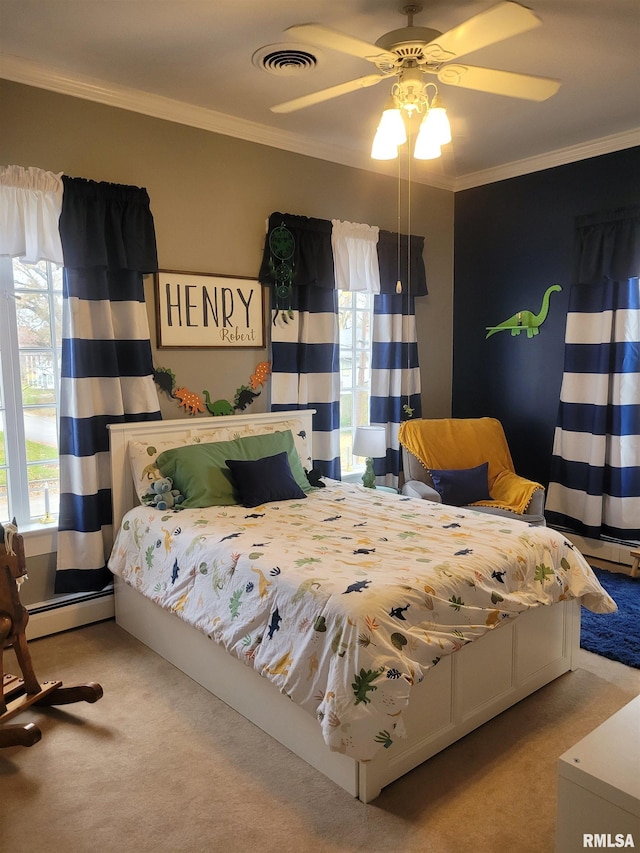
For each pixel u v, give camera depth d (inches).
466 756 87.1
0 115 114.0
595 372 161.3
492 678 94.7
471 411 197.5
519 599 93.8
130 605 124.2
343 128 148.6
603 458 160.7
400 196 180.2
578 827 61.6
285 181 155.3
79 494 125.0
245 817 75.9
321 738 83.0
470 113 139.2
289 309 156.2
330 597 80.3
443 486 155.9
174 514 119.4
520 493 153.4
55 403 128.7
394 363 178.4
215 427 143.6
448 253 195.5
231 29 103.2
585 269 160.6
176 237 138.3
